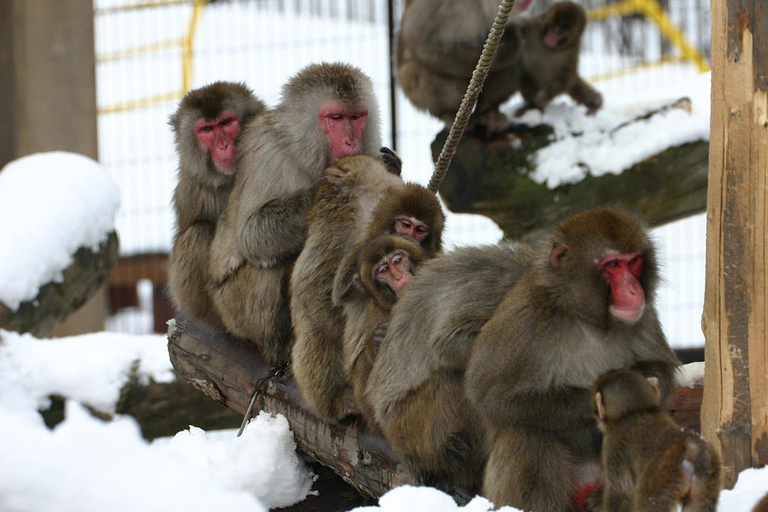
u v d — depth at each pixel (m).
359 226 6.54
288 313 7.25
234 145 7.97
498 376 4.99
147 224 16.86
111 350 9.84
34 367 9.43
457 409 5.54
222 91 8.03
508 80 11.01
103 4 21.27
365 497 6.58
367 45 18.97
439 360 5.45
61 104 15.05
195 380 7.99
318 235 6.61
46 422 9.33
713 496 4.18
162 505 3.15
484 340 5.09
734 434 5.09
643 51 17.86
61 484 3.08
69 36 15.08
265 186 7.36
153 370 9.77
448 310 5.47
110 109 19.42
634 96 11.69
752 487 4.87
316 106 7.37
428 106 11.40
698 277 15.53
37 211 10.41
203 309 8.07
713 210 5.11
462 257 5.66
